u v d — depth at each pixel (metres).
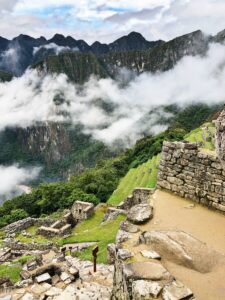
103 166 105.38
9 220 58.72
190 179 13.43
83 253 22.27
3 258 27.28
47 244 28.48
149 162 74.94
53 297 10.51
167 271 7.97
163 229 10.76
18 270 19.38
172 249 8.91
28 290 11.14
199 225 11.22
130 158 99.62
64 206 60.84
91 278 12.66
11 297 10.71
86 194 61.50
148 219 11.59
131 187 59.78
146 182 59.25
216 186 12.35
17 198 69.94
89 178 69.81
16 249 29.88
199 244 9.23
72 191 63.88
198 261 8.58
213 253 8.98
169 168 14.42
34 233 37.91
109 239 24.17
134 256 8.83
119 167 91.88
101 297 10.42
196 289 7.57
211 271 8.38
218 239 10.20
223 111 11.84
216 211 12.38
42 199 66.81
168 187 14.52
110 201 56.22
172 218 11.78
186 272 8.27
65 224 39.53
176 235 9.54
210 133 75.69
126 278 7.81
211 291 7.51
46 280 11.67
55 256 20.52
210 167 12.55
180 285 7.49
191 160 13.34
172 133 97.31
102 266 14.79
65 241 26.56
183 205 13.05
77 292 10.68
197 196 13.16
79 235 27.67
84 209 40.25
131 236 10.26
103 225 28.52
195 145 13.32
